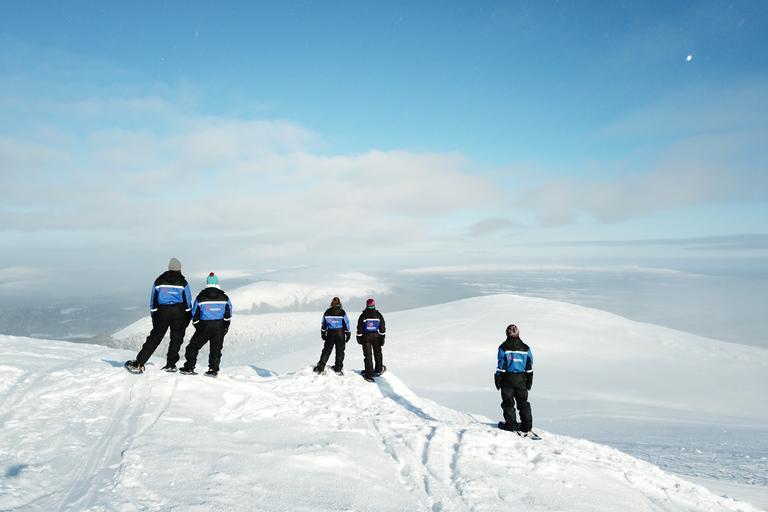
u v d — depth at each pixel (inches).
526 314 1560.0
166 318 244.5
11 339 364.8
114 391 210.7
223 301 263.6
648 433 531.2
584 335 1333.7
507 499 152.4
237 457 155.4
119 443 154.5
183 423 182.2
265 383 302.5
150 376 231.1
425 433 215.0
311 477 148.3
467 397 795.4
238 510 118.6
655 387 918.4
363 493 142.3
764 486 263.9
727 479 280.8
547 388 896.3
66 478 125.9
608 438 495.5
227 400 221.8
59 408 185.0
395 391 374.6
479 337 1291.8
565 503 156.9
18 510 103.7
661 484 191.6
